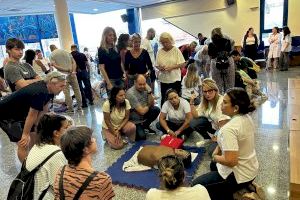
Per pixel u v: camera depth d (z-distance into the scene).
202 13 9.65
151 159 2.48
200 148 2.87
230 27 9.23
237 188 1.69
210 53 3.80
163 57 3.69
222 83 3.81
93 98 5.85
